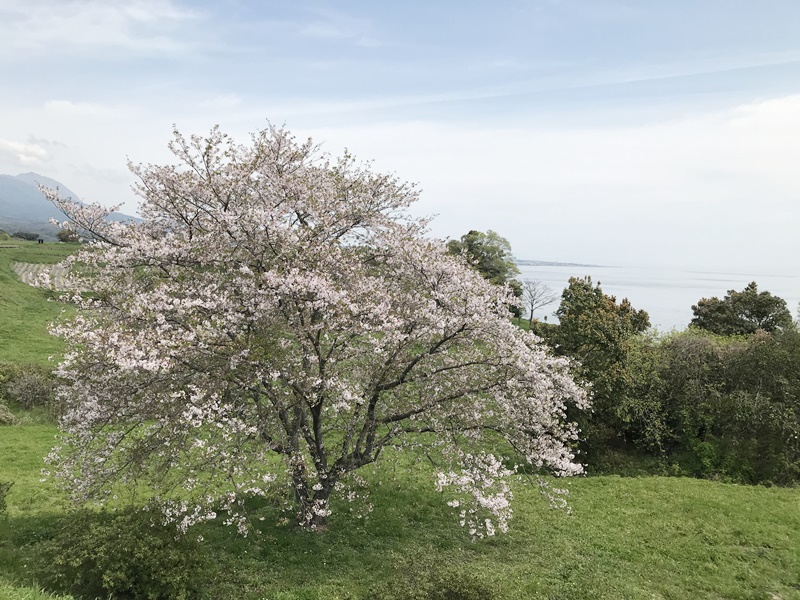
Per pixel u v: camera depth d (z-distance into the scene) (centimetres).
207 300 971
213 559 1045
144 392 1023
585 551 1252
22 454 1691
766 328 3703
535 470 1891
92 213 1134
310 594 960
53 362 2636
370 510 1298
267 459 1078
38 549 923
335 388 1013
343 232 1290
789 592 1100
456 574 903
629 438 2266
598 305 2205
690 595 1072
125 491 1377
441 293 1148
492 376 1210
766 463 1988
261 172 1182
